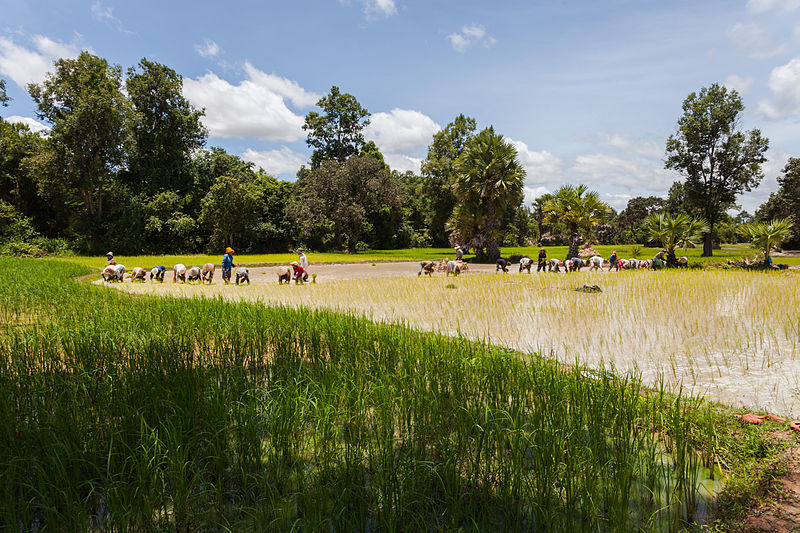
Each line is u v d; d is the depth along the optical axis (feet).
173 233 147.95
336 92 200.75
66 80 141.18
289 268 61.87
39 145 140.77
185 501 9.76
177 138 160.76
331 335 21.44
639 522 9.57
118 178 157.69
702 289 43.39
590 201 101.09
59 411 12.46
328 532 9.16
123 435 11.78
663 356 21.99
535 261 118.52
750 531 9.01
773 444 12.25
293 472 11.24
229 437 12.34
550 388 14.84
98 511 10.07
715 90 130.00
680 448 11.59
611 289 46.06
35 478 10.53
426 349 19.24
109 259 66.90
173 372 16.20
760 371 19.27
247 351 21.04
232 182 149.28
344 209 163.84
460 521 9.78
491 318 32.07
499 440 11.71
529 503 9.97
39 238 131.85
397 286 52.90
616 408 13.41
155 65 156.66
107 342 19.39
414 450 11.81
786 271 69.72
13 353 17.72
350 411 13.55
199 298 37.27
